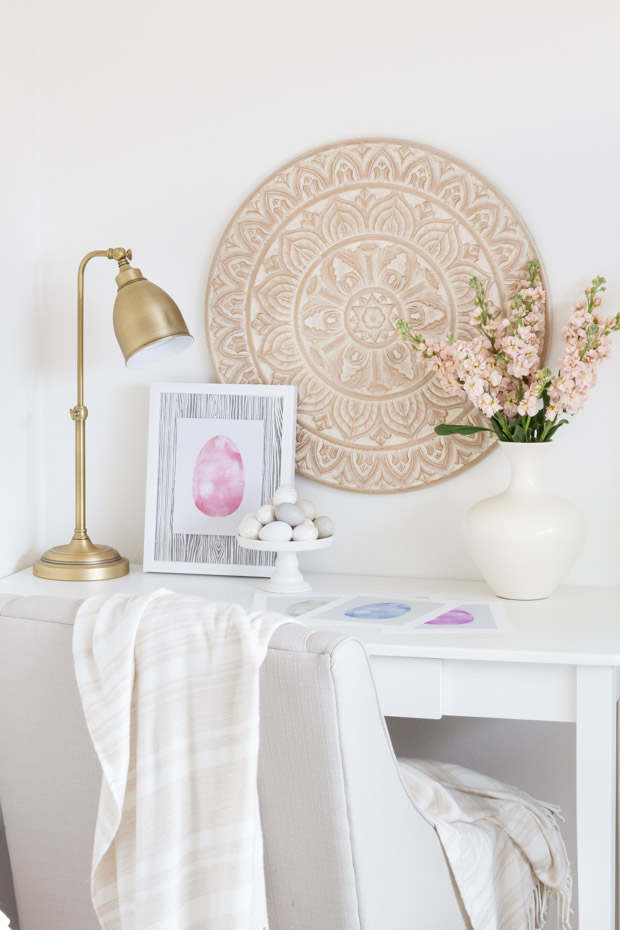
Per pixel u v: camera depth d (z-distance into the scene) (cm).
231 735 118
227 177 230
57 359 241
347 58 221
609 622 183
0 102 219
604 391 212
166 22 229
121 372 238
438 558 225
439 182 216
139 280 208
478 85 215
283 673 117
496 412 201
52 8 235
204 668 120
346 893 122
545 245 214
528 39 212
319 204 223
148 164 233
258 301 228
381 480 225
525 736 230
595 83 210
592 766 167
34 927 151
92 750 134
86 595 202
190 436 228
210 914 122
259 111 227
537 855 171
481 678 172
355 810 120
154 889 122
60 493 243
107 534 242
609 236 211
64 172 237
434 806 160
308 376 228
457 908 147
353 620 185
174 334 203
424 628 179
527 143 214
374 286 222
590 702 166
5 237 222
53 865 145
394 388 223
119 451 239
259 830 123
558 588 214
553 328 215
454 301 218
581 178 212
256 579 221
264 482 223
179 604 126
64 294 239
